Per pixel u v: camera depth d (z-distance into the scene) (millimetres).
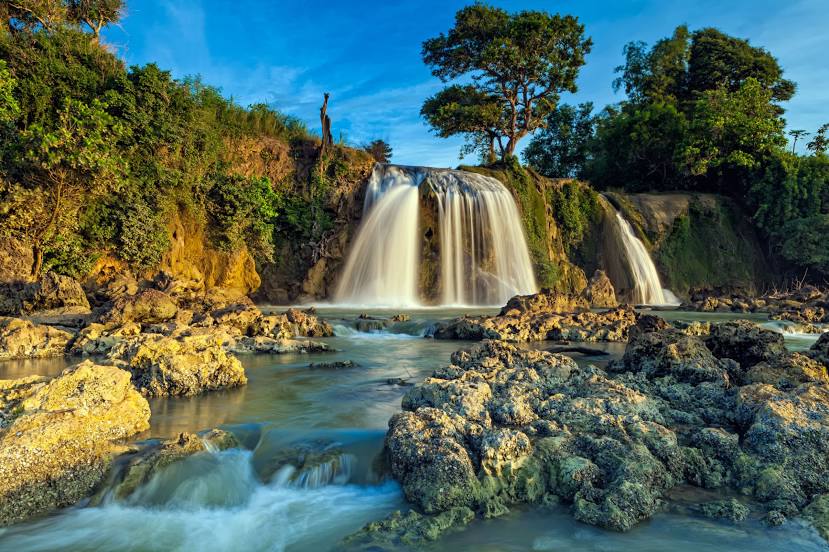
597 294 30438
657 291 40750
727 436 5984
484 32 44750
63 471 5473
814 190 42375
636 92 58156
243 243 28969
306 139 34781
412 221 32062
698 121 45125
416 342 15914
